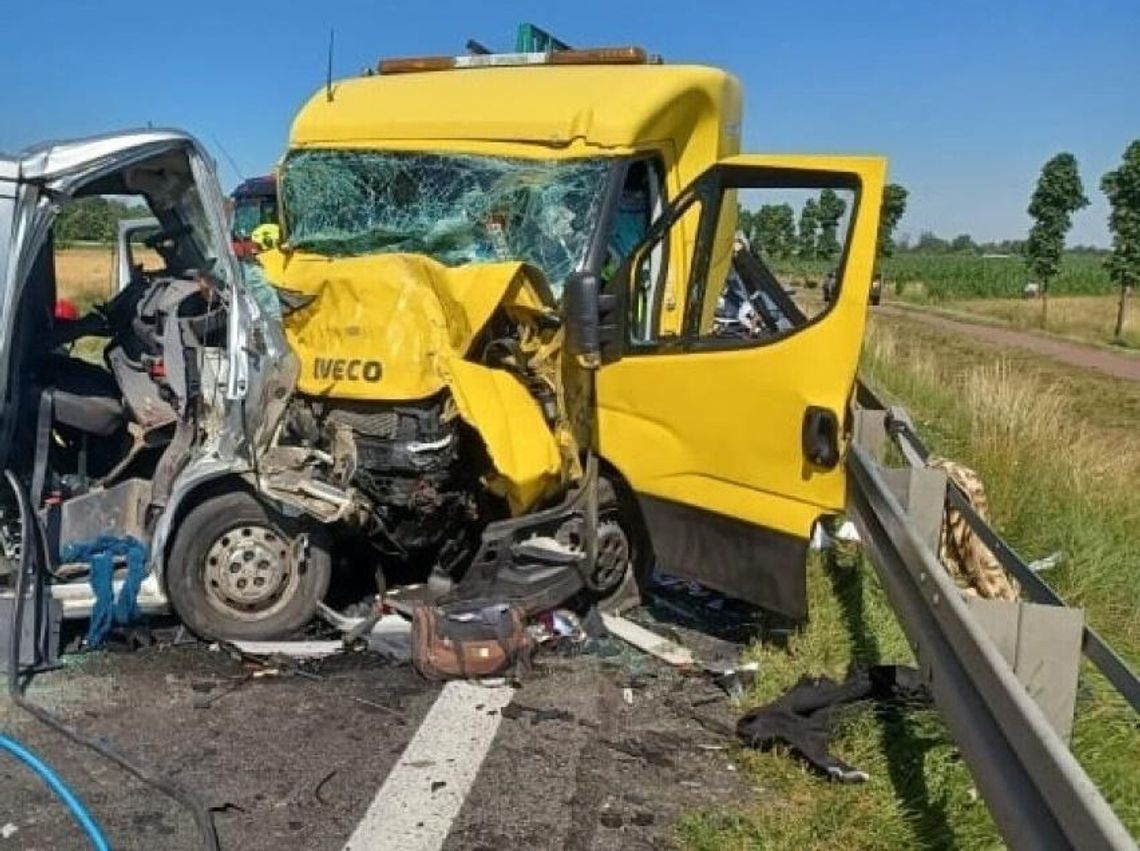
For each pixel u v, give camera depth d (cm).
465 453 577
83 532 555
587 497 600
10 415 511
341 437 564
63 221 575
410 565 629
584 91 689
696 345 578
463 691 520
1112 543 810
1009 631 374
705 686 538
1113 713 478
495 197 677
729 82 775
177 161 544
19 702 481
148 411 574
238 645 547
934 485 535
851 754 455
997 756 319
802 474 539
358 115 746
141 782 427
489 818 410
